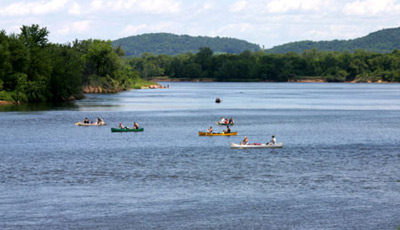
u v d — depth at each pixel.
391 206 77.69
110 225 69.88
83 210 75.62
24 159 112.75
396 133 158.75
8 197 81.62
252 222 71.12
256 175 96.94
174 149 126.94
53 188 87.06
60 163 108.12
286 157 115.75
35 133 155.25
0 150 124.56
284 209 76.31
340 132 161.38
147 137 148.75
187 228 69.00
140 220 71.81
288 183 90.56
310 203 79.06
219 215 73.81
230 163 108.44
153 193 84.38
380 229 68.75
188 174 97.69
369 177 95.06
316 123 188.62
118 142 138.50
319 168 103.19
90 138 145.88
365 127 175.38
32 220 71.44
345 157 115.75
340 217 73.06
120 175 96.69
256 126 178.50
